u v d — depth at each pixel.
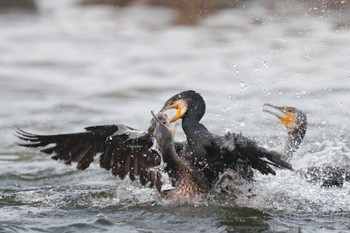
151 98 19.30
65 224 9.66
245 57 22.36
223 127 15.49
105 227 9.53
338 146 13.84
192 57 23.45
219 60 22.64
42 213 10.21
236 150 9.71
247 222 9.67
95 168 13.12
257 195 10.66
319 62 20.66
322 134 14.72
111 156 10.74
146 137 10.48
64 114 17.91
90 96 19.78
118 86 20.69
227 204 10.39
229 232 9.27
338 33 23.03
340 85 18.61
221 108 17.19
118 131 10.46
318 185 11.18
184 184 10.48
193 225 9.57
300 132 12.14
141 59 23.86
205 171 10.38
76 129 16.44
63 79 21.94
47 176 12.64
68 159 10.62
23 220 9.84
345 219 9.84
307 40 22.72
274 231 9.30
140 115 17.58
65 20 31.75
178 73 21.59
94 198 10.98
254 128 15.38
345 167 12.36
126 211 10.26
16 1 34.09
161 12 31.56
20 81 21.77
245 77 20.16
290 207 10.34
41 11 33.97
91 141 10.63
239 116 16.39
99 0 34.84
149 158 10.69
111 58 24.34
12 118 17.58
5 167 13.23
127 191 11.30
